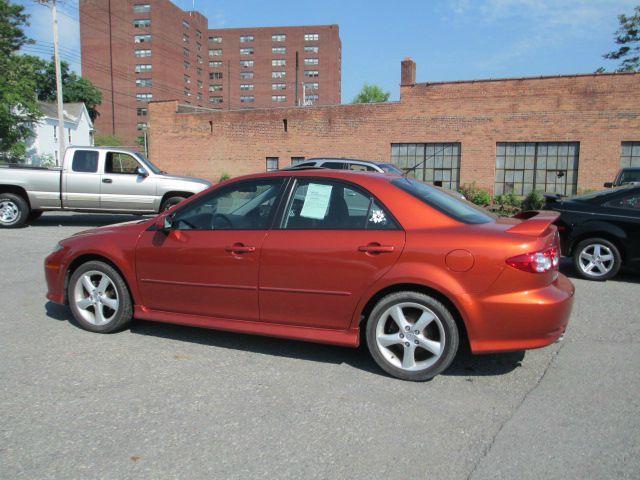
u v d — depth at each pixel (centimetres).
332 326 411
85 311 500
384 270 388
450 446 304
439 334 385
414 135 2291
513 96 2134
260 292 426
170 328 516
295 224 423
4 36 3703
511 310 367
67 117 5116
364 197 412
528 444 306
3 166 1220
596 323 554
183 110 2792
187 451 295
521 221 432
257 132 2562
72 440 305
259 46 11512
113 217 1483
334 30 11412
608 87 2019
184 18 9856
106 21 8931
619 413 346
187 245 449
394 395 371
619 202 764
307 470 278
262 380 394
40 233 1142
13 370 405
